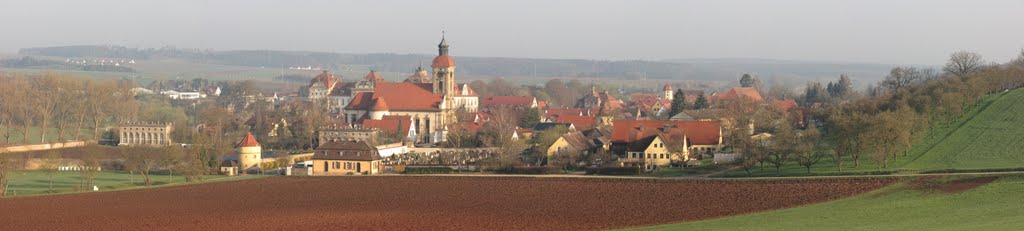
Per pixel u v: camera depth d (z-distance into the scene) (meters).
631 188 180.25
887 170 185.12
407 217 155.50
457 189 187.38
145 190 197.25
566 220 149.25
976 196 145.25
